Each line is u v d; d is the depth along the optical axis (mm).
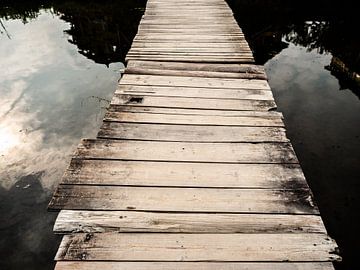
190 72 3299
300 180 1927
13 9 10164
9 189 3334
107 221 1637
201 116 2547
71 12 9578
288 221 1669
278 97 4945
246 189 1859
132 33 8070
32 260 2676
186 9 5613
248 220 1668
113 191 1814
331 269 1452
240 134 2338
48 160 3715
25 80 5699
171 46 3959
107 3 10102
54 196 1762
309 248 1537
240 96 2852
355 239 2762
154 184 1874
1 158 3727
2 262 2660
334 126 4172
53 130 4277
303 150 3748
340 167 3488
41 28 8516
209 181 1908
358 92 5059
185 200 1774
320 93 5035
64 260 1450
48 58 6707
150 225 1627
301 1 9547
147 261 1466
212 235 1590
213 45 4004
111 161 2035
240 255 1502
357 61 5852
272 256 1499
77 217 1650
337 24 8242
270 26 8250
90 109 4762
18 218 3041
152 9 5660
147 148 2168
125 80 3084
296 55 6680
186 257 1487
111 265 1441
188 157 2098
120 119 2463
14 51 7078
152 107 2648
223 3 5977
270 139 2287
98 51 7105
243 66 3457
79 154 2080
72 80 5719
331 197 3150
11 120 4484
